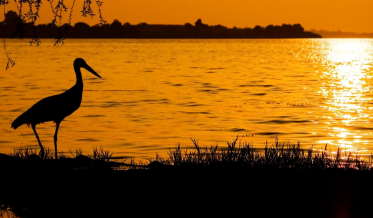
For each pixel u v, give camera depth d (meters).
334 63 116.50
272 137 29.30
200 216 13.88
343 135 29.94
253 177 17.16
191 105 43.78
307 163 18.56
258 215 13.77
